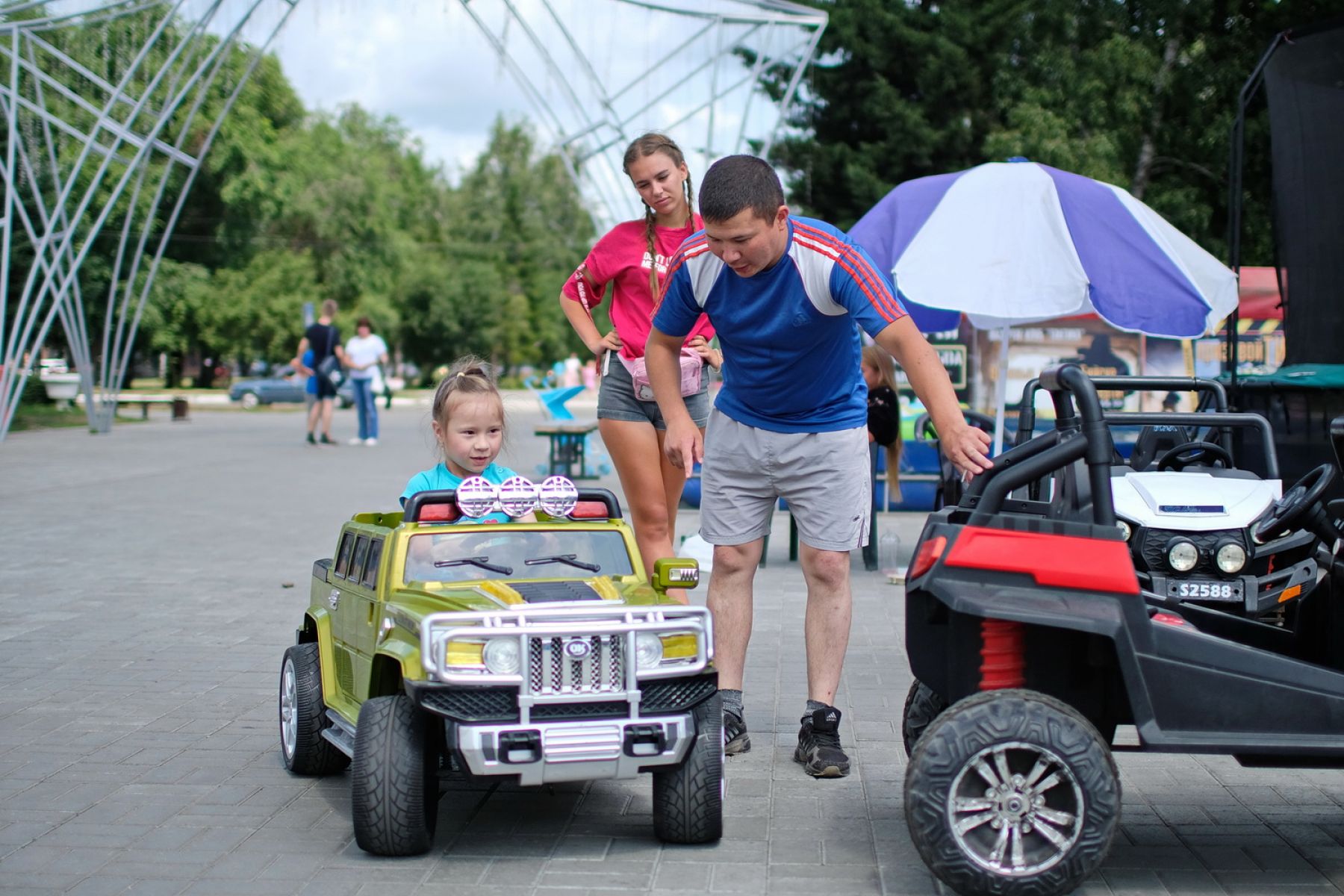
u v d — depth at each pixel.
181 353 67.00
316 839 4.79
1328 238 11.48
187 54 25.52
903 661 7.79
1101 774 3.92
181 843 4.73
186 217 54.44
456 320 87.62
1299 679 4.08
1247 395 11.73
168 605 9.61
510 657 4.29
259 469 20.98
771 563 11.78
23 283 37.72
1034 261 8.55
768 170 5.02
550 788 5.48
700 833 4.64
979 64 35.34
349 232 68.62
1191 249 8.94
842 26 35.25
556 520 5.39
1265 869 4.47
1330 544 5.18
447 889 4.27
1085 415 4.15
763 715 6.60
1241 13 29.20
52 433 29.78
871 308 4.95
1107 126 28.69
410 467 21.42
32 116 25.89
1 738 6.18
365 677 5.00
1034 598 4.09
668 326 5.60
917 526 13.89
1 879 4.37
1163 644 4.06
